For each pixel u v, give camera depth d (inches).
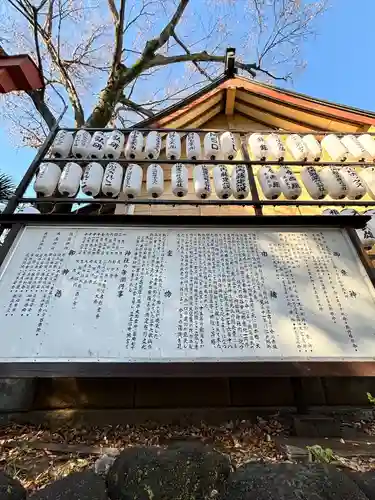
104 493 78.2
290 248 171.0
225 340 136.6
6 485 79.5
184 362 129.3
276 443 128.0
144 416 148.2
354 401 160.2
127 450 91.0
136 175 205.3
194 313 144.6
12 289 149.8
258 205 197.8
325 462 96.1
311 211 283.9
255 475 80.4
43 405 153.6
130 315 142.9
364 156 224.8
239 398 156.6
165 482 76.8
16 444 129.6
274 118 327.0
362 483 81.1
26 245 166.1
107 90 447.5
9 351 129.9
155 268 160.2
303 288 155.5
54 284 152.2
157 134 236.4
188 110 299.6
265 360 131.1
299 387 148.8
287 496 71.4
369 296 153.3
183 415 148.9
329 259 166.9
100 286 152.3
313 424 135.7
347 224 180.1
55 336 135.0
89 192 197.3
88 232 173.8
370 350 135.4
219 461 85.5
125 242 170.6
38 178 193.2
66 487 79.5
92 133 245.4
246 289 154.0
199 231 176.6
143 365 127.7
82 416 147.7
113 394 156.7
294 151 232.8
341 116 290.2
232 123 343.3
